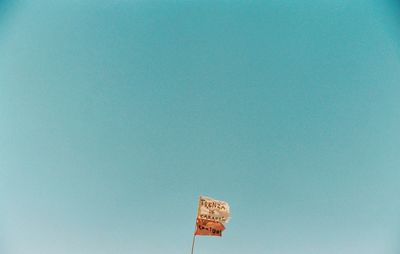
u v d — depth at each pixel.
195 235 6.23
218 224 6.26
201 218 6.28
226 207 6.37
